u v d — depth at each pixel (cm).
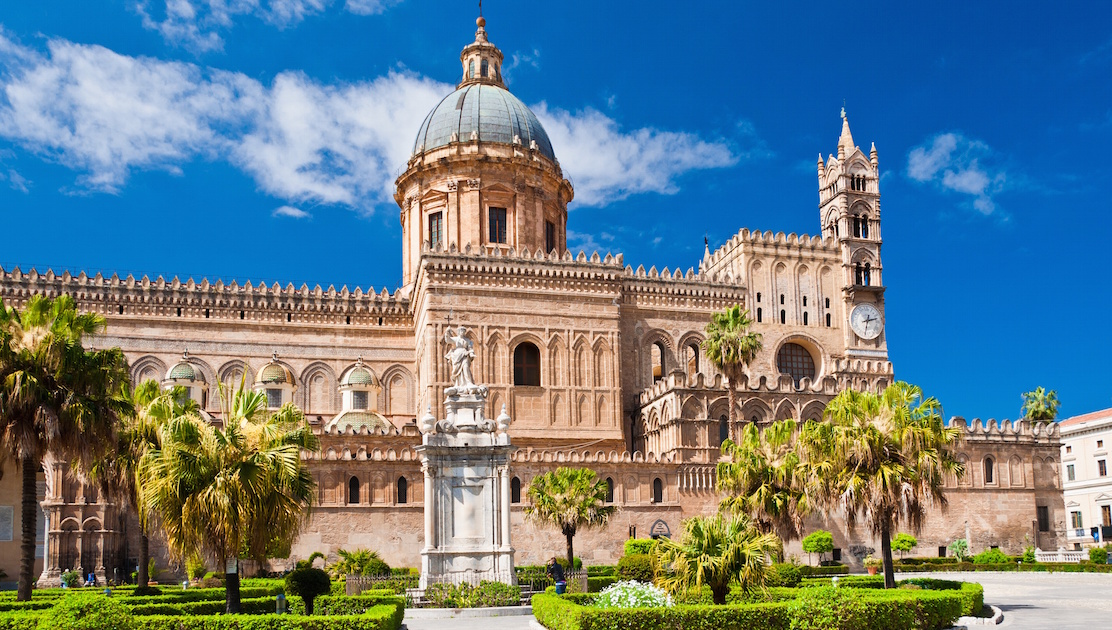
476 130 9656
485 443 4375
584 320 8731
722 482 5819
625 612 2884
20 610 3431
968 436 8738
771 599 3481
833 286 9656
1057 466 9125
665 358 9162
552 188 10044
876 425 4575
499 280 8562
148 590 4703
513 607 4006
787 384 8400
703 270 10538
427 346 8269
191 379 8150
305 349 8831
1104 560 7631
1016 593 5256
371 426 8162
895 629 3027
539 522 6056
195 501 3412
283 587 4384
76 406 3944
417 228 9694
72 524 6531
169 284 8562
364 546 6919
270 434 3631
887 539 4444
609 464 7500
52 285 8219
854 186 9900
